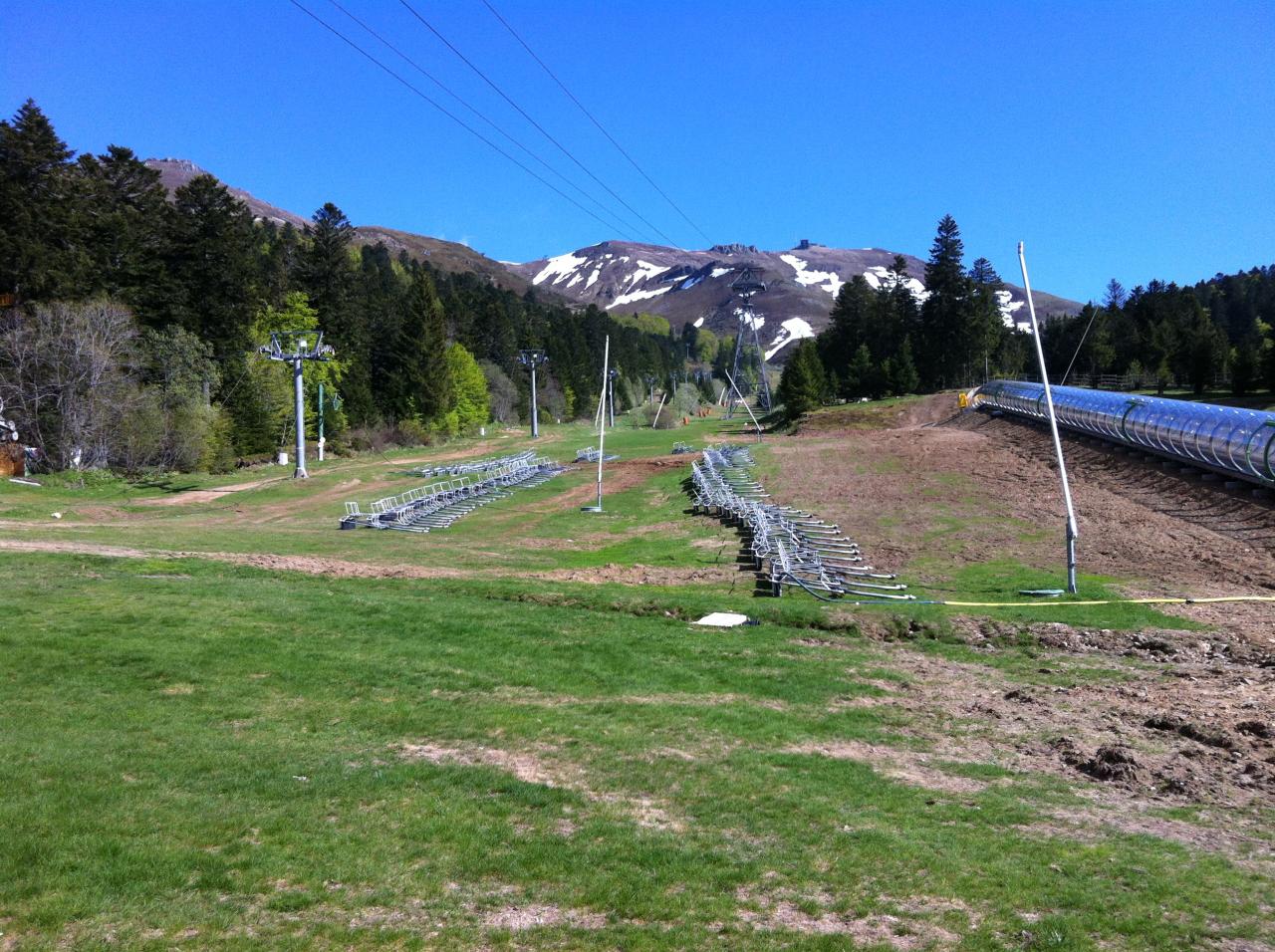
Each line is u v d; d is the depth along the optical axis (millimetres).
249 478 61938
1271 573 22609
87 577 19969
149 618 16031
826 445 60500
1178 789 10164
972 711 13508
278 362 82188
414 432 99812
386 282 153125
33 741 9875
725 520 36906
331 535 34844
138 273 73125
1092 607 19797
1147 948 6590
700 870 7781
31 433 62062
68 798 8359
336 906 6867
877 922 6953
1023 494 37438
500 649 15961
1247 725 12148
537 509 44188
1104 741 11953
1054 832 8914
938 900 7355
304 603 18453
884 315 125625
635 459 63750
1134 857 8227
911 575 24641
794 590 23203
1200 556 24906
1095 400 48406
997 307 122062
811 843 8461
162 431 65938
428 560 27953
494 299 160500
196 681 12875
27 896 6582
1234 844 8602
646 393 185000
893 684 15031
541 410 145125
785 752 11359
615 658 15828
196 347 72562
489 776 9969
